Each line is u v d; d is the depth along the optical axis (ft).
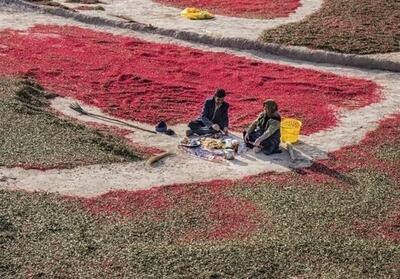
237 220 60.34
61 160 70.13
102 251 53.98
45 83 95.40
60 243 54.80
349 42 117.19
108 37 119.96
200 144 77.10
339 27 126.41
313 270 52.85
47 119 80.28
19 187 64.34
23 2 134.00
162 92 93.97
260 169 71.77
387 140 81.25
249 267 52.49
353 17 133.59
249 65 108.68
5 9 131.34
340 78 104.22
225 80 100.73
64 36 118.62
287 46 114.62
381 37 120.78
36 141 73.82
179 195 64.85
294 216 61.21
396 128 85.30
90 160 70.79
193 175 69.77
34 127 77.25
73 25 126.52
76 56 107.86
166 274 51.29
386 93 98.78
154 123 83.92
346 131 83.76
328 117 87.86
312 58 112.57
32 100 87.35
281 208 62.69
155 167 71.10
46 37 117.39
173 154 74.59
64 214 59.57
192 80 99.86
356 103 93.97
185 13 132.05
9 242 54.49
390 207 63.98
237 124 84.23
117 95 92.48
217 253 54.08
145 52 111.55
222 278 51.21
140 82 97.30
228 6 141.28
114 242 55.47
